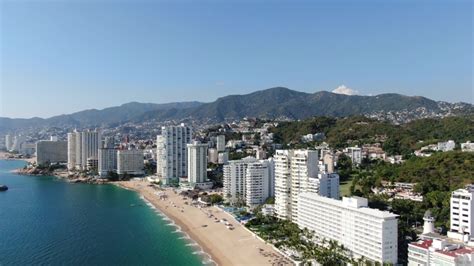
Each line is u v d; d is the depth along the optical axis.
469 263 198.62
